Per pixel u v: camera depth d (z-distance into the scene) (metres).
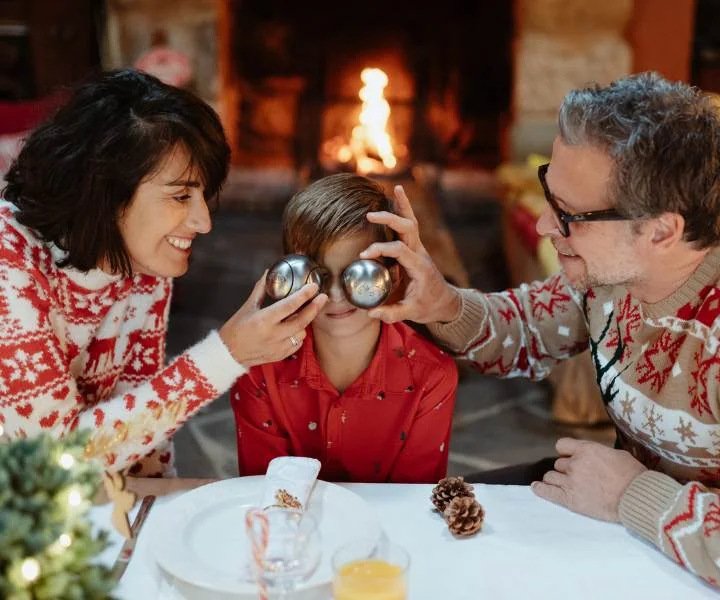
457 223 5.36
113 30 5.06
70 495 0.77
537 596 0.99
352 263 1.14
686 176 1.02
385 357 1.32
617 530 1.12
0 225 1.19
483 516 1.11
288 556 0.92
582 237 1.10
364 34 6.18
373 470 1.38
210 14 5.07
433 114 6.24
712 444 1.17
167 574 1.02
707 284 1.13
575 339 1.42
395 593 0.86
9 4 4.89
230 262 4.64
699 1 5.22
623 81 1.09
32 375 1.15
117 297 1.31
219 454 2.69
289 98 6.22
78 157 1.14
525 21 4.96
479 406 3.06
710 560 1.00
